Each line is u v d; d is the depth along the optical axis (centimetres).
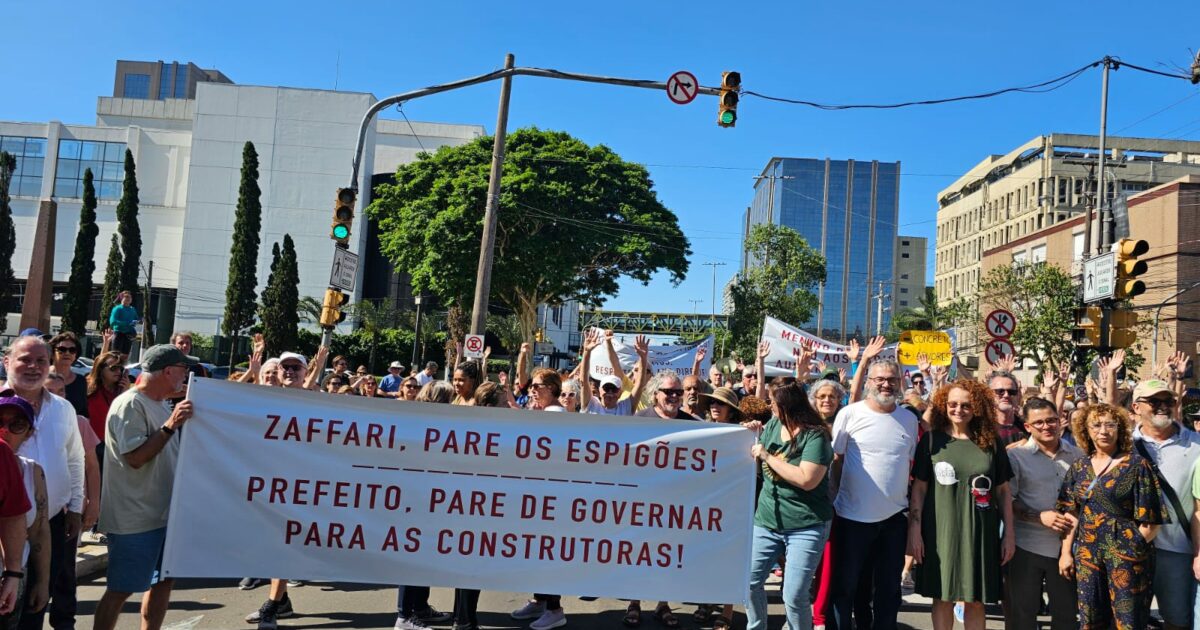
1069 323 3484
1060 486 596
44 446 522
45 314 1883
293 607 715
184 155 7506
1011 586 605
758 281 6028
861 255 17800
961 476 571
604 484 579
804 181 18025
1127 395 891
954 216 10762
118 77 16175
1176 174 8669
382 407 575
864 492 584
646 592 573
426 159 3903
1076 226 5350
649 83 1316
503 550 573
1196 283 4216
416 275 3675
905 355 1313
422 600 693
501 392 753
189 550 544
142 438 524
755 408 744
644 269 3891
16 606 453
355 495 568
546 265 3500
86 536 887
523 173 3562
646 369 838
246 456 559
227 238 6912
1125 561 555
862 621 638
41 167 7550
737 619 733
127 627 639
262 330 4922
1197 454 608
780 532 571
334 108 6994
